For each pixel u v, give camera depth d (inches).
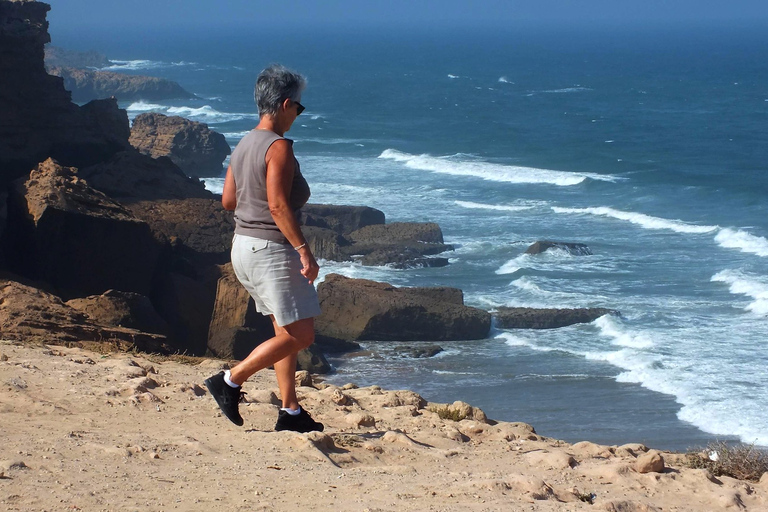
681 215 2100.1
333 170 2792.8
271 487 169.2
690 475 205.3
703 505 187.2
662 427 860.0
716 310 1282.0
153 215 1418.6
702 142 3415.4
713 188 2370.8
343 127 4045.3
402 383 1023.6
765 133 3671.3
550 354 1127.6
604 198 2329.0
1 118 1568.7
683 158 3004.4
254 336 975.0
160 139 2719.0
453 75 7706.7
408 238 1721.2
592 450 249.0
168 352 654.5
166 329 877.8
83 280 1014.4
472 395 977.5
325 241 1621.6
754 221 2020.2
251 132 198.8
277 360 203.6
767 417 869.2
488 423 298.8
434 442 239.3
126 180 1521.9
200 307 1058.1
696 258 1632.6
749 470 247.0
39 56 1659.7
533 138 3634.4
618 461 216.2
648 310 1285.7
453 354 1142.3
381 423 266.2
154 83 5846.5
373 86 6574.8
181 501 155.7
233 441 207.0
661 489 196.1
